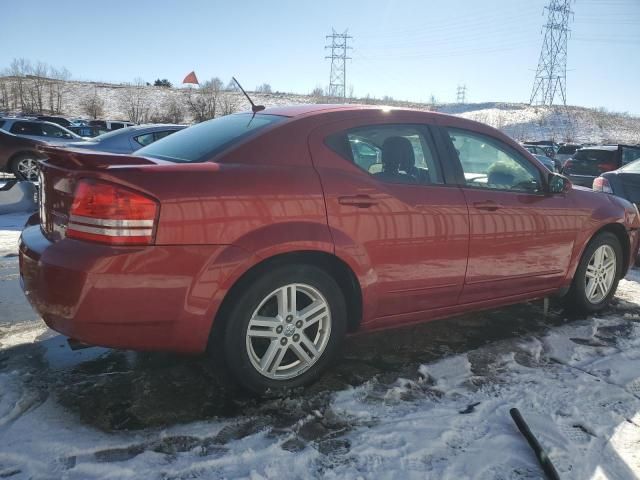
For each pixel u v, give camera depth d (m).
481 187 3.62
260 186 2.71
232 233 2.59
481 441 2.55
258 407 2.79
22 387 2.89
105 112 68.00
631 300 4.94
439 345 3.69
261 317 2.80
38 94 70.50
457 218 3.38
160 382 3.01
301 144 2.95
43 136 15.88
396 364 3.36
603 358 3.55
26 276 2.67
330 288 2.95
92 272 2.36
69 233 2.49
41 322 3.86
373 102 71.12
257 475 2.25
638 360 3.53
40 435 2.46
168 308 2.49
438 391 3.02
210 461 2.33
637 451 2.52
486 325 4.11
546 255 3.95
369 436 2.56
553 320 4.29
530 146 22.05
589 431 2.67
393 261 3.13
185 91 81.69
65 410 2.69
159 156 3.10
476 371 3.29
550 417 2.77
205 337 2.63
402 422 2.69
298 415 2.73
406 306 3.30
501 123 74.25
